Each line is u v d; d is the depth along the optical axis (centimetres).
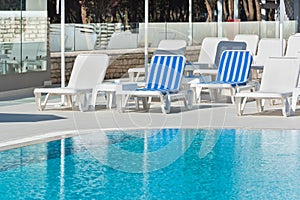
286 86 1384
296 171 891
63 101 1484
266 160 957
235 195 777
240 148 1040
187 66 1820
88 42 2255
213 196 773
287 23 2831
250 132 1171
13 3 1717
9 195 772
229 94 1733
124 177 863
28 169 897
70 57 2144
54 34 2095
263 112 1402
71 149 1027
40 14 1845
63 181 838
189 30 2564
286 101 1329
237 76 1585
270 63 1411
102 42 2320
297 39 2017
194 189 805
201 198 764
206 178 859
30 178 851
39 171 887
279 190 797
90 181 841
